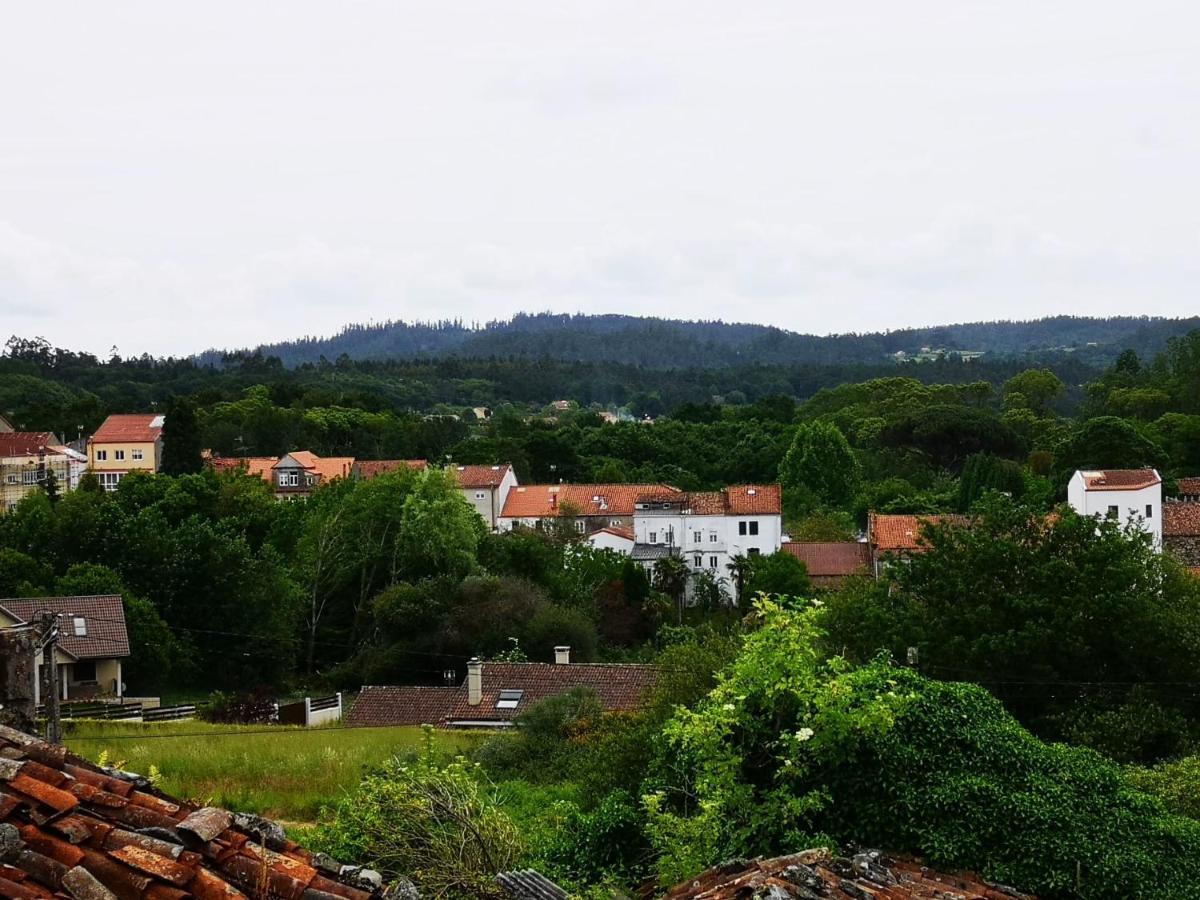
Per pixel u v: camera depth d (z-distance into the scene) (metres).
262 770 26.52
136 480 60.12
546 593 54.22
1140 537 27.39
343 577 56.50
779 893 10.06
